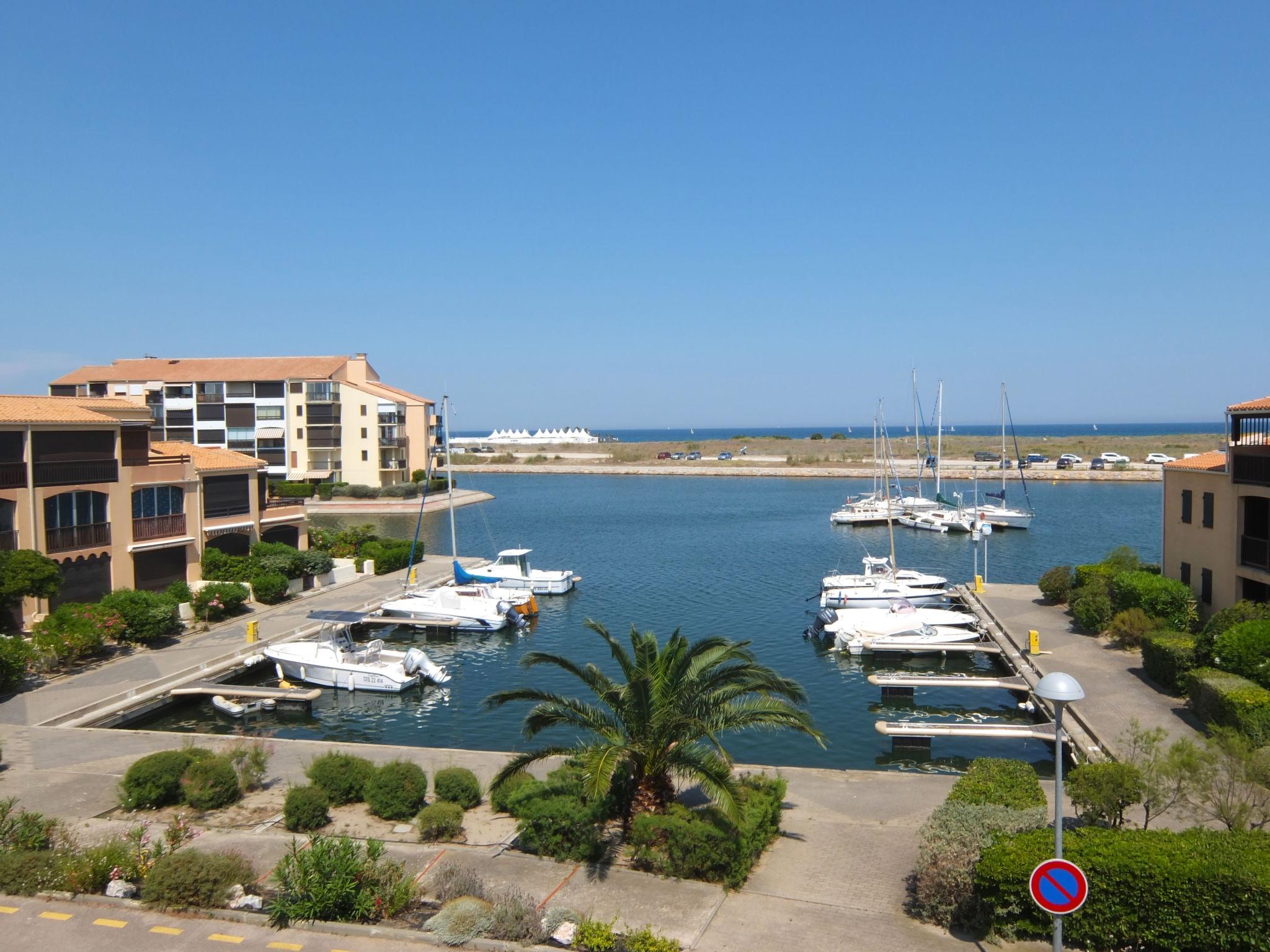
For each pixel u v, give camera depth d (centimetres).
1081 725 2436
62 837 1605
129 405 4109
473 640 4119
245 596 4150
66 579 3612
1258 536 2895
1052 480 12319
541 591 5062
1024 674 3094
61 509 3597
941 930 1332
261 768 2080
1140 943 1218
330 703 3170
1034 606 4231
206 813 1881
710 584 5319
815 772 2153
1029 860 1261
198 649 3469
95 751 2309
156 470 4088
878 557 6306
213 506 4553
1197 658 2614
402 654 3506
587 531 7969
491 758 2292
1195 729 2327
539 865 1566
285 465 10306
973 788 1650
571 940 1263
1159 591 3278
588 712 1691
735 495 11644
